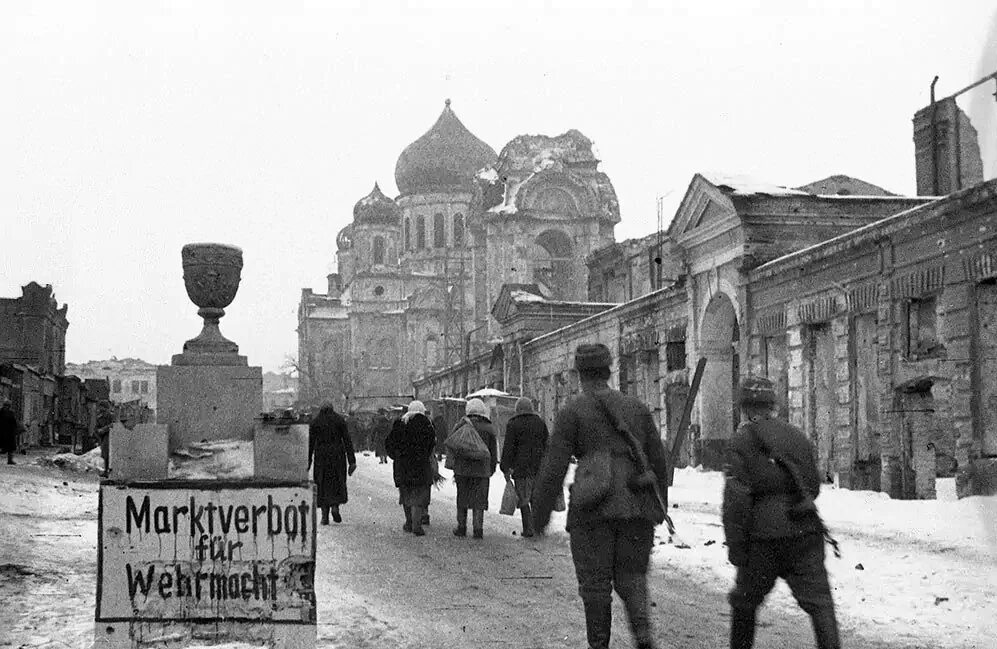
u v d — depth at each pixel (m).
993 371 20.20
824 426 26.19
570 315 54.69
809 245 29.83
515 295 55.66
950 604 10.23
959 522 16.72
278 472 7.99
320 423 18.73
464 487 16.55
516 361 55.56
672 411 36.25
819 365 26.45
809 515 7.05
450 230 111.19
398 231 116.75
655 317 37.59
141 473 8.02
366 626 9.30
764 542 7.06
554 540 16.17
